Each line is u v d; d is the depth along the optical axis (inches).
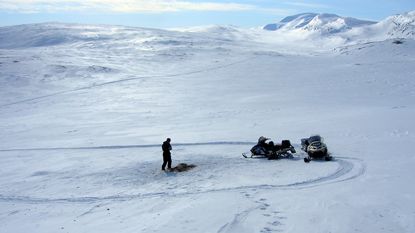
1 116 1675.7
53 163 795.4
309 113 1344.7
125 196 525.0
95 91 2274.9
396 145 741.9
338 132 943.0
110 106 1814.7
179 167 663.8
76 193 559.8
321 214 387.2
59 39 6796.3
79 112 1690.5
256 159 714.8
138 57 3929.6
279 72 2891.2
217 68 3260.3
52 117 1596.9
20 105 1936.5
